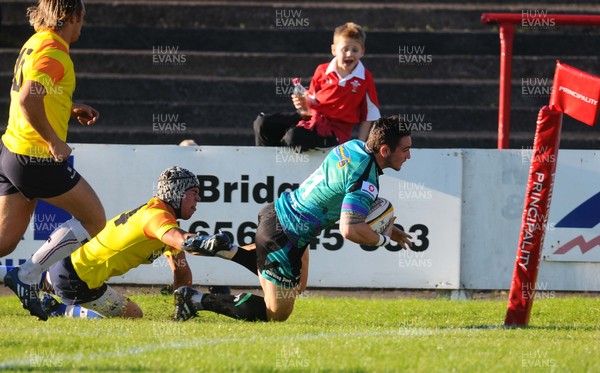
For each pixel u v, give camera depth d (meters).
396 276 28.27
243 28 48.62
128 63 46.53
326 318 23.34
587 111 20.02
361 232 19.11
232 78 46.12
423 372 13.03
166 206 20.92
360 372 13.00
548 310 25.17
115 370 12.95
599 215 28.08
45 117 17.77
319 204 19.92
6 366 13.27
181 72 46.66
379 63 46.44
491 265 28.34
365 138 28.70
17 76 18.50
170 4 48.91
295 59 46.44
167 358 13.88
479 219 28.27
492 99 45.25
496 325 21.56
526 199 20.92
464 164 28.17
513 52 48.00
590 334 19.00
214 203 28.16
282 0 50.56
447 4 50.38
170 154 28.25
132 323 19.30
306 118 28.33
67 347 14.89
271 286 20.42
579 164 28.02
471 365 13.64
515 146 42.34
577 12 48.75
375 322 22.56
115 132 42.47
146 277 28.41
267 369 13.15
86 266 21.17
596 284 28.23
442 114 44.09
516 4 50.06
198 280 28.33
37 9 18.48
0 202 19.03
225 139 42.41
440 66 46.56
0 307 24.62
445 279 28.30
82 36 47.81
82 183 19.09
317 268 28.19
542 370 13.52
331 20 48.81
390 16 48.78
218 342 15.72
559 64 20.27
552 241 28.14
